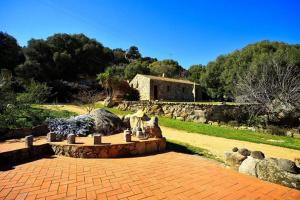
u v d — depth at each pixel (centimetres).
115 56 5550
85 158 620
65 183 430
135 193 399
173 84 3039
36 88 1619
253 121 1772
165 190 419
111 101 2220
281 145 981
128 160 618
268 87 1736
